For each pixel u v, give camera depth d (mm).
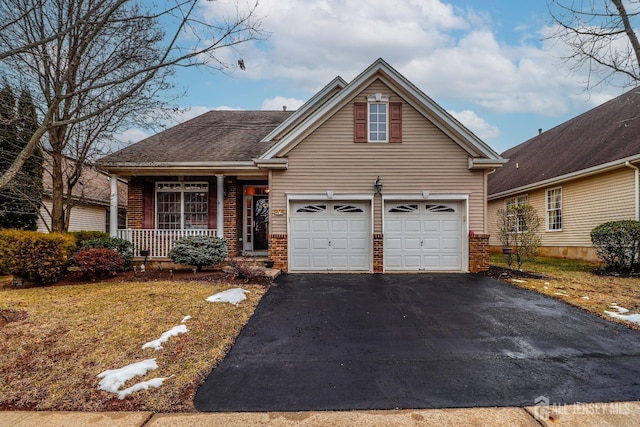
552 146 17594
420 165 10312
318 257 10430
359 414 3201
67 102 8766
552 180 14133
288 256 10336
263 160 10125
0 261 7684
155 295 6789
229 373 3994
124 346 4520
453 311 6223
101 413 3217
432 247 10414
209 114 15883
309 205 10492
